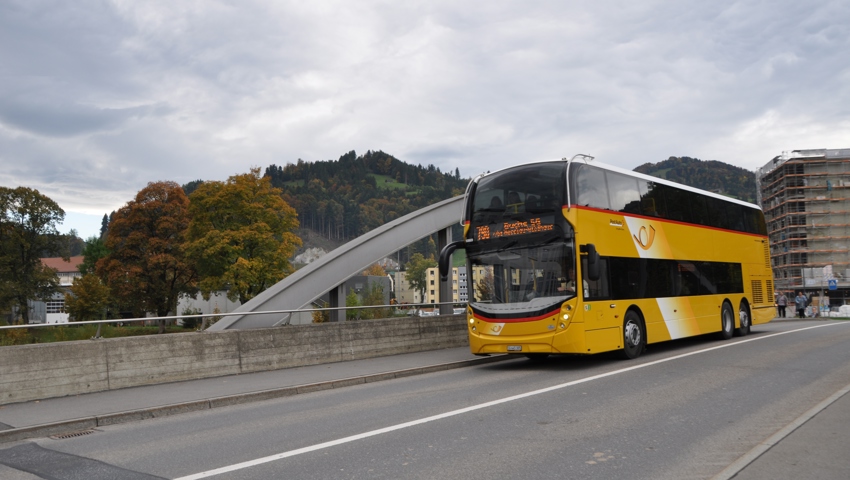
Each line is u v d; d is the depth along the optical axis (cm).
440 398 1102
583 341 1445
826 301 5253
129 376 1336
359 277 7144
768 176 10656
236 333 1539
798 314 4278
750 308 2328
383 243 2297
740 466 617
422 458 687
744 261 2341
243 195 5531
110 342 1317
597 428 816
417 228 2366
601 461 659
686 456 674
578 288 1454
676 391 1092
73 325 1323
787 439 725
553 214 1495
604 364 1543
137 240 5900
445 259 1603
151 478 653
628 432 790
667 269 1831
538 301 1478
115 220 5988
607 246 1578
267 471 658
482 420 886
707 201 2130
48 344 1227
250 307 2117
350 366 1631
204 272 5453
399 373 1496
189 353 1443
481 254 1582
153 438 877
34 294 6544
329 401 1144
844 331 2495
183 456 749
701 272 2023
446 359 1748
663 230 1841
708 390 1095
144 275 5862
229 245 5272
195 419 1029
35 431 938
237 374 1518
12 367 1171
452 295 2234
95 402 1155
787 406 946
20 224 6569
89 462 742
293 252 5644
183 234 5731
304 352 1673
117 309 6819
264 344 1591
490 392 1152
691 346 1958
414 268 15350
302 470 657
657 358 1625
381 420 914
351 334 1797
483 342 1540
